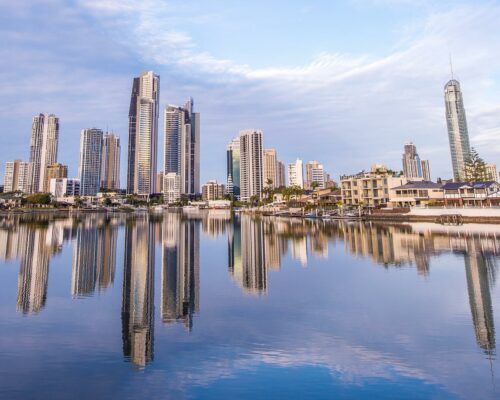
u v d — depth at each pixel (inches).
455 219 3270.2
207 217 6717.5
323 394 414.0
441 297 826.2
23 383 440.5
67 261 1437.0
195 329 639.1
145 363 497.4
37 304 812.6
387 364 489.7
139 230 3189.0
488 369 471.5
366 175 5659.5
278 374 463.5
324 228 3211.1
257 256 1582.2
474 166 5128.0
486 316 681.0
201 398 406.0
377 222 3946.9
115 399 403.2
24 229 3097.9
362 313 718.5
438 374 460.4
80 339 592.7
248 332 619.5
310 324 657.6
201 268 1288.1
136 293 919.0
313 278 1079.6
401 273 1122.7
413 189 4793.3
